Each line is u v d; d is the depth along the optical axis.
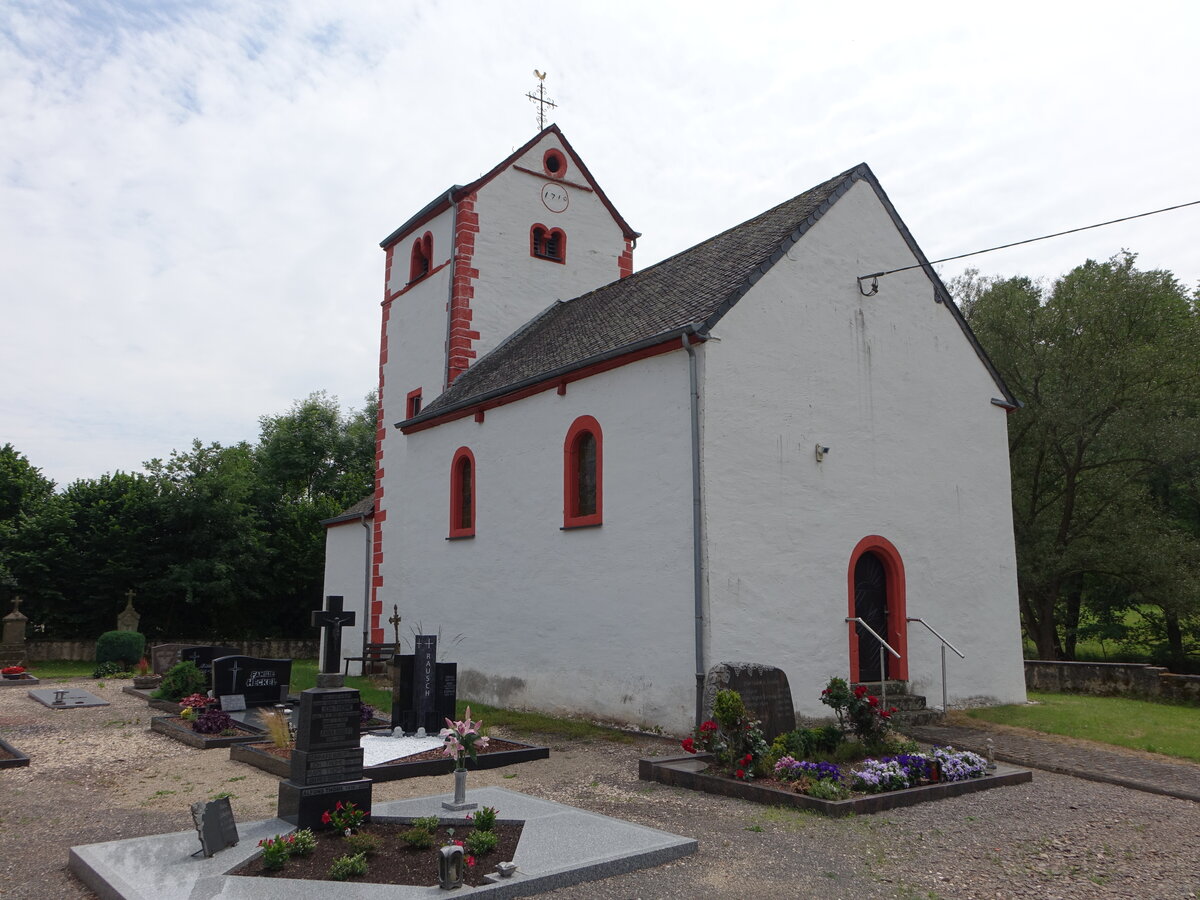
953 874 6.69
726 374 13.18
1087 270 25.61
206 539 29.81
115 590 28.62
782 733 10.77
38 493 32.91
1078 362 23.14
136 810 8.76
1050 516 24.83
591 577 14.60
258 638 33.00
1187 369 23.22
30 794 9.50
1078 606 29.00
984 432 16.84
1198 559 22.75
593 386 15.04
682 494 12.99
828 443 14.30
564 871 6.23
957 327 16.70
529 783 9.95
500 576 16.94
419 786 9.79
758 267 13.86
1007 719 14.33
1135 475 24.55
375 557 23.47
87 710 16.31
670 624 12.96
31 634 28.81
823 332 14.58
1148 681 16.95
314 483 45.97
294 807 7.55
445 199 23.11
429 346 23.39
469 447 18.45
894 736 11.06
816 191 16.31
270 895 5.71
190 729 12.95
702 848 7.22
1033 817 8.48
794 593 13.44
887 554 14.88
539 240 24.33
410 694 12.52
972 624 15.87
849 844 7.40
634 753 11.70
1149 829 8.18
